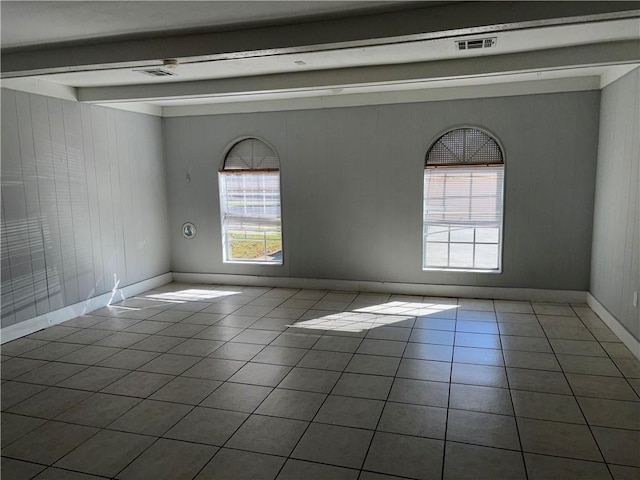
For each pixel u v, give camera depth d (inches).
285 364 156.3
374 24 122.5
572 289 218.1
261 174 256.2
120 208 235.9
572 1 109.1
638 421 118.0
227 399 133.3
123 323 201.3
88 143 215.2
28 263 187.6
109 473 102.0
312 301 230.4
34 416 126.0
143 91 198.8
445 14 117.0
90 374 151.0
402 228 235.9
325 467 102.5
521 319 197.0
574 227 214.1
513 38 139.2
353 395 134.2
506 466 101.6
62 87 200.4
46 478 100.8
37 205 190.9
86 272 216.2
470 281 230.7
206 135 259.1
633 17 109.8
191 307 223.8
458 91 219.3
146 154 253.4
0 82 173.8
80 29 130.8
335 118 238.1
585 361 154.0
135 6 114.3
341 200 243.0
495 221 225.9
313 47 129.7
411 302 225.5
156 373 151.1
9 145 178.2
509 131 215.9
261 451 108.7
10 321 181.2
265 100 246.2
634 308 159.2
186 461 105.6
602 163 198.4
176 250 272.1
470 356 159.9
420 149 228.1
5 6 112.2
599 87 202.4
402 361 156.9
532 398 130.6
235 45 133.9
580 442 109.7
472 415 122.3
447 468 101.3
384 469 101.4
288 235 254.4
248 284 265.1
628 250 165.3
